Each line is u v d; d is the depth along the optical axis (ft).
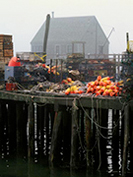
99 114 65.98
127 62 54.90
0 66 80.69
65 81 71.56
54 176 60.44
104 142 72.69
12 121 79.00
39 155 71.20
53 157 63.82
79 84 67.67
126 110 53.11
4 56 90.68
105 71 79.46
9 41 91.81
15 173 63.05
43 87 69.41
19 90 71.92
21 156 71.20
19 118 74.59
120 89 55.67
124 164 53.98
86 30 209.36
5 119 81.30
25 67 77.46
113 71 78.95
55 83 73.92
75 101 58.34
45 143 79.00
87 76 80.02
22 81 75.56
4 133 82.28
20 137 75.10
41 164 66.18
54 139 63.00
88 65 80.48
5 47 90.79
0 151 74.49
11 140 78.89
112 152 71.20
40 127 81.05
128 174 58.75
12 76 74.49
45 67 78.79
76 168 61.46
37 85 69.82
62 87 66.95
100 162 62.39
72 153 60.39
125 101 53.21
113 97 55.67
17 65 76.89
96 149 68.39
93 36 207.62
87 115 58.90
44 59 81.92
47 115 80.28
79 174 60.08
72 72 77.10
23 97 67.92
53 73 77.92
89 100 56.95
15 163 67.56
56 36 215.72
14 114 79.25
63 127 70.59
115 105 54.34
